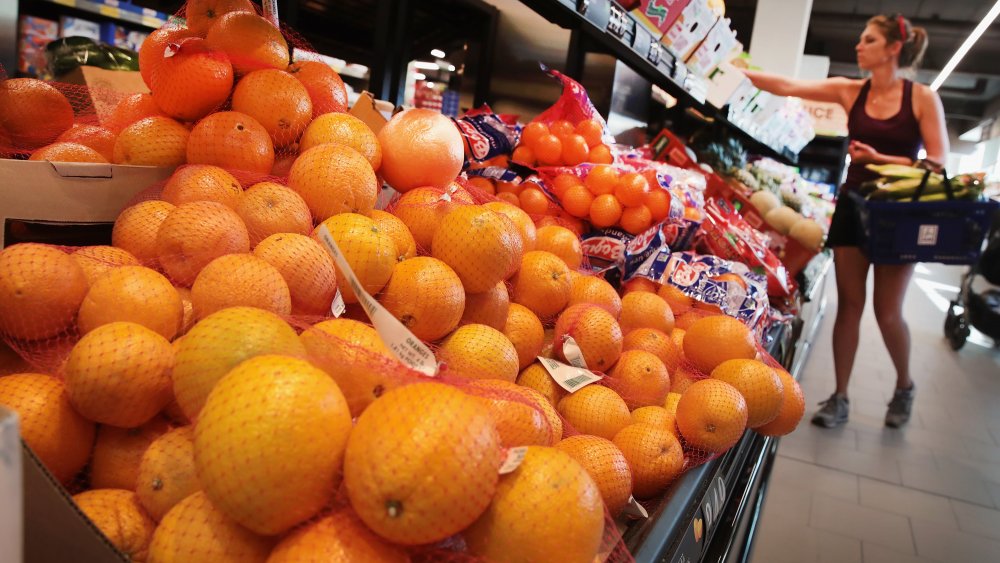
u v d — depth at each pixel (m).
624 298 1.59
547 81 3.07
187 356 0.68
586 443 0.92
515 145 2.20
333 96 1.30
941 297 10.73
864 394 4.75
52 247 0.79
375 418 0.60
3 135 1.14
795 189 5.02
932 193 3.41
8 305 0.73
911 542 2.74
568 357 1.17
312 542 0.57
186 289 0.88
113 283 0.77
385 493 0.56
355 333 0.82
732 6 12.39
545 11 2.04
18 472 0.37
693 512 1.07
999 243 6.46
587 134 2.21
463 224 1.03
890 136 3.81
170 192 0.99
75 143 1.08
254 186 0.98
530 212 1.94
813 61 10.41
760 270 2.44
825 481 3.24
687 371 1.44
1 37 1.60
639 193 1.93
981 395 5.05
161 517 0.67
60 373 0.73
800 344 3.95
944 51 17.20
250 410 0.56
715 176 3.26
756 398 1.28
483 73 3.11
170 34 1.18
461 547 0.66
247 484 0.55
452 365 0.95
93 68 1.72
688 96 3.22
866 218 3.56
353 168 1.04
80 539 0.50
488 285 1.06
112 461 0.73
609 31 2.00
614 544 0.76
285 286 0.83
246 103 1.12
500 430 0.78
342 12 2.62
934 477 3.39
